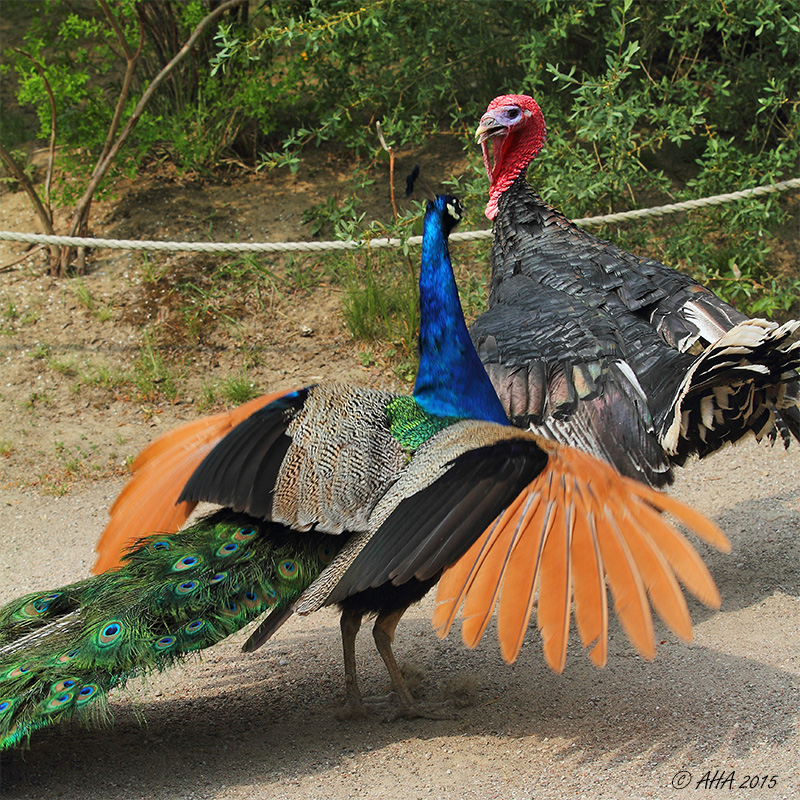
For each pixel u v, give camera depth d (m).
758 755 4.02
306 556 4.25
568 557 3.50
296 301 9.31
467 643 3.55
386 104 10.09
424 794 3.97
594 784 3.94
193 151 10.14
